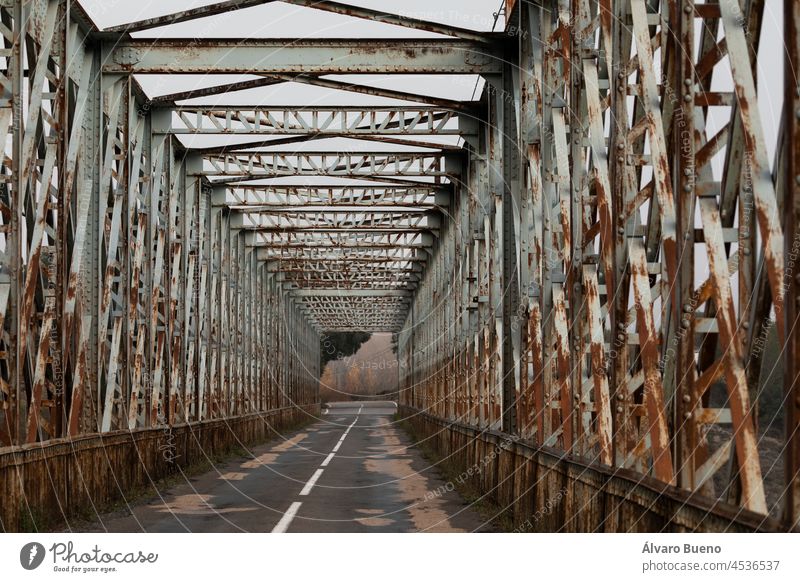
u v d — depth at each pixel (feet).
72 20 45.52
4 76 35.58
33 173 39.04
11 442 34.55
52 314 38.93
